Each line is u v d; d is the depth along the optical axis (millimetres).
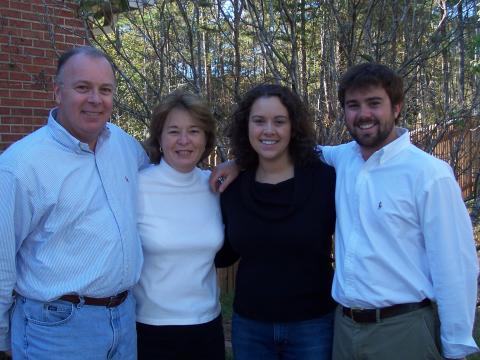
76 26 5566
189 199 3039
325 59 4355
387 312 2516
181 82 4262
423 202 2420
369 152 2641
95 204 2580
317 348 2834
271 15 3961
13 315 2627
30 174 2432
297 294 2811
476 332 4562
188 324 2951
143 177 3004
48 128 2572
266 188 2873
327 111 4359
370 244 2527
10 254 2438
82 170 2572
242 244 2879
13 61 5531
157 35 4238
